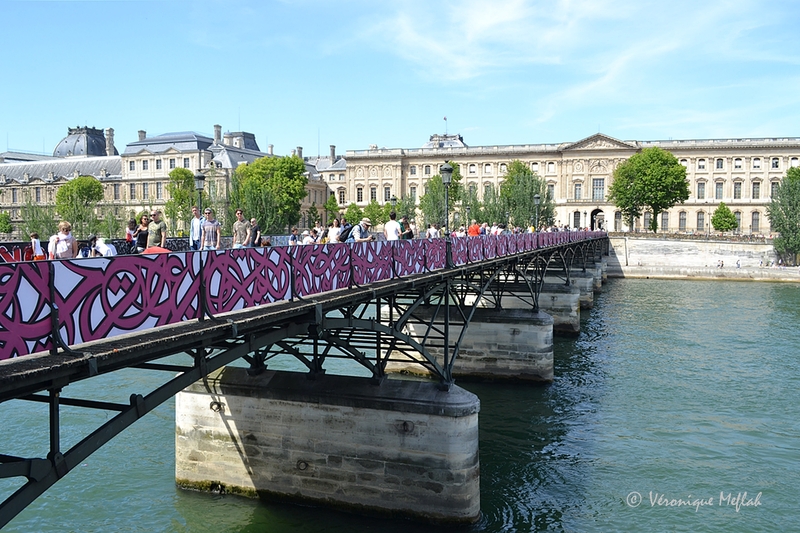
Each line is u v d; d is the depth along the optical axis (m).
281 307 9.91
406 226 21.48
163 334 7.39
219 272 8.71
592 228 117.69
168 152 108.50
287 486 15.47
